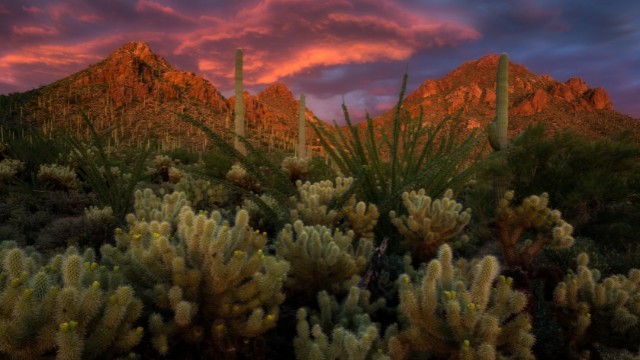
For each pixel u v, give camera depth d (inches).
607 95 5821.9
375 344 95.3
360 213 182.5
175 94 6245.1
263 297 90.3
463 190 390.6
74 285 72.2
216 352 86.8
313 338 108.0
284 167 374.3
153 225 107.2
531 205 143.9
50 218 275.1
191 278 83.4
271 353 103.0
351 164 235.8
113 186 272.1
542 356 118.0
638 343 109.0
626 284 121.3
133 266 91.2
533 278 139.9
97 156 462.0
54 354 67.4
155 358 84.7
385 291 138.9
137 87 5876.0
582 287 119.1
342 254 125.3
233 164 416.2
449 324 85.8
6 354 63.1
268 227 220.1
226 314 86.7
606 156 269.7
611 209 270.7
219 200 326.0
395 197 199.9
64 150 442.6
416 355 96.3
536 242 149.8
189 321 82.0
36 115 4365.2
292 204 202.1
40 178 366.0
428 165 235.5
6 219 270.5
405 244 179.9
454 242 198.5
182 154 810.2
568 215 266.4
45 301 66.2
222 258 85.3
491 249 229.6
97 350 70.1
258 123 6624.0
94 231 223.0
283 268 98.7
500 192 289.0
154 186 414.3
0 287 73.4
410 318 88.0
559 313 120.1
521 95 6678.2
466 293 87.3
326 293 115.4
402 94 219.1
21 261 75.2
